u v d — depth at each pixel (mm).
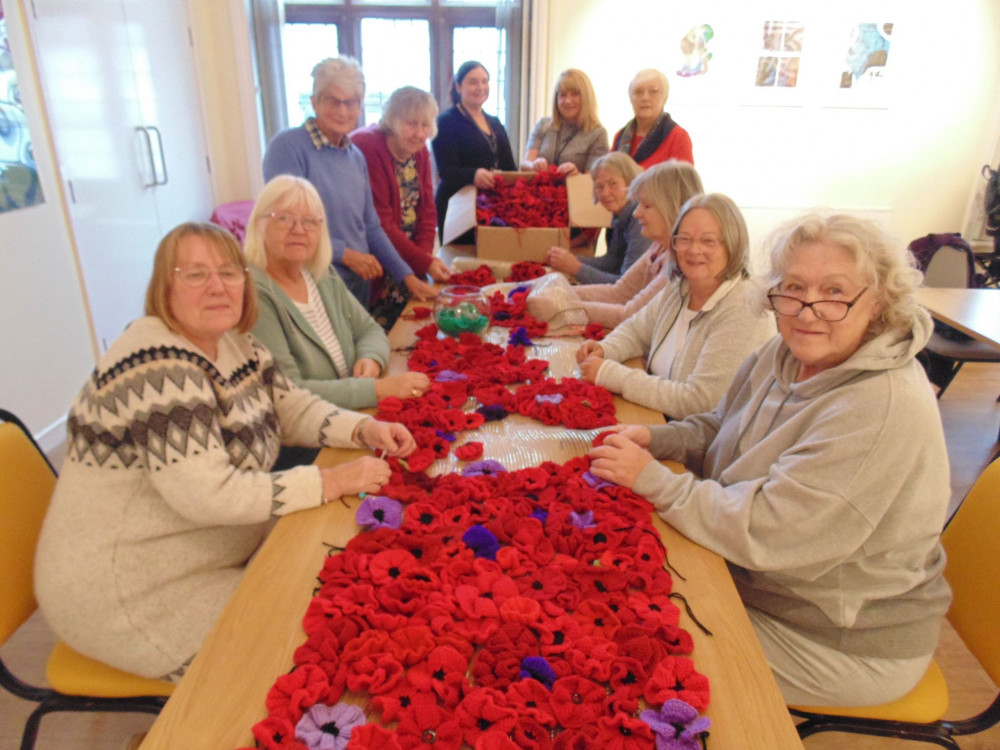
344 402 1593
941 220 4969
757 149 4820
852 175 4879
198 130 4430
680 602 988
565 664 860
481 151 3465
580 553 1062
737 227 1602
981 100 4645
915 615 1149
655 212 1960
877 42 4512
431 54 4777
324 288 1904
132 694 1207
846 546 1058
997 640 1180
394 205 2842
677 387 1618
